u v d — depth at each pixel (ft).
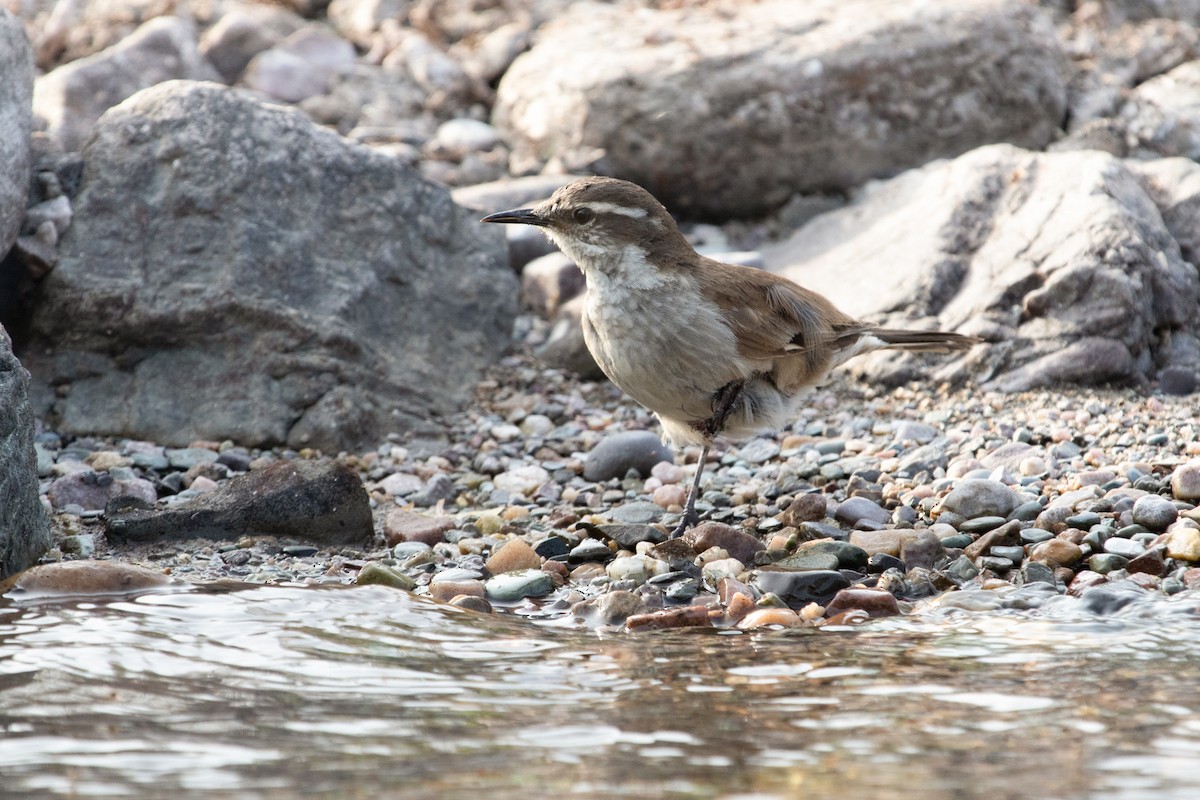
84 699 22.85
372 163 46.03
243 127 44.29
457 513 36.45
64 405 40.22
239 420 40.04
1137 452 37.11
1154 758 20.17
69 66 51.72
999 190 48.32
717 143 52.42
